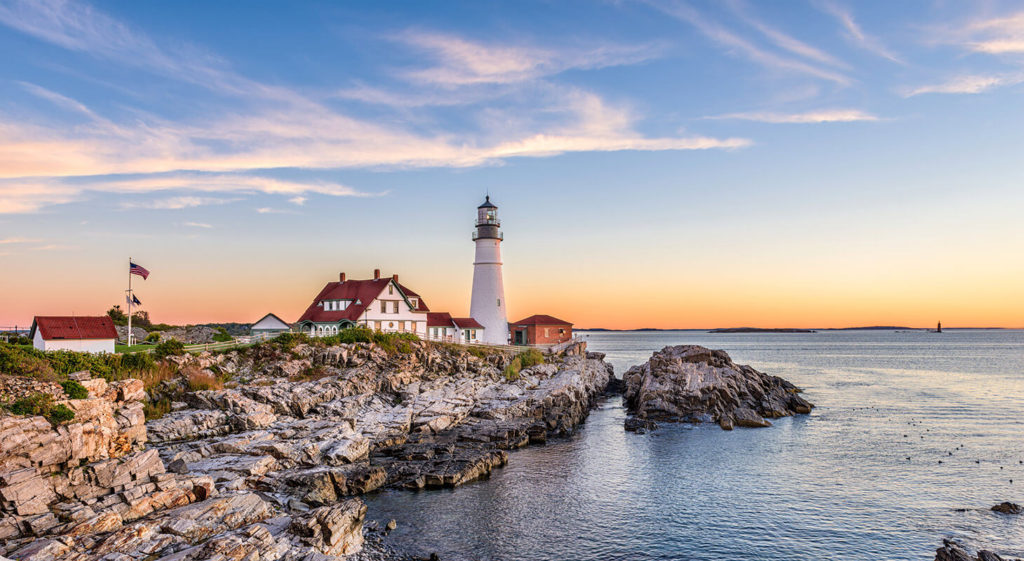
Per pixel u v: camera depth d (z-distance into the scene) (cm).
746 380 7612
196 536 2506
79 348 4866
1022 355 18550
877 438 5469
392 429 4819
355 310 7556
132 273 5397
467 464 4134
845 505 3662
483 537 3139
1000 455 4794
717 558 2953
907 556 2969
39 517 2370
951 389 8994
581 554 2977
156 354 5022
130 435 3141
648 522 3384
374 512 3425
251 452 3756
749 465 4541
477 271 9450
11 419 2539
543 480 4106
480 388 6384
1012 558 2900
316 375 5584
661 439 5450
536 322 10406
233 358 5512
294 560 2434
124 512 2564
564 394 6625
